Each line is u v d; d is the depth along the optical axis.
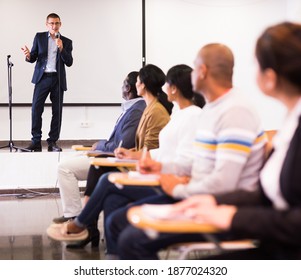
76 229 2.65
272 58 1.23
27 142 7.64
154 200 1.92
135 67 7.61
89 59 7.53
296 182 1.16
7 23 7.33
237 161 1.61
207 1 7.67
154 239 1.49
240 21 7.73
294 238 1.12
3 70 7.39
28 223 4.02
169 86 2.40
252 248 1.51
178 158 2.15
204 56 1.78
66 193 3.28
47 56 6.12
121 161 2.45
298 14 7.21
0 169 5.50
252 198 1.46
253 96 7.82
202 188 1.63
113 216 1.88
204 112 1.85
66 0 7.40
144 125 2.96
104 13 7.48
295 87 1.24
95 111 7.75
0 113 7.57
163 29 7.64
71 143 7.74
